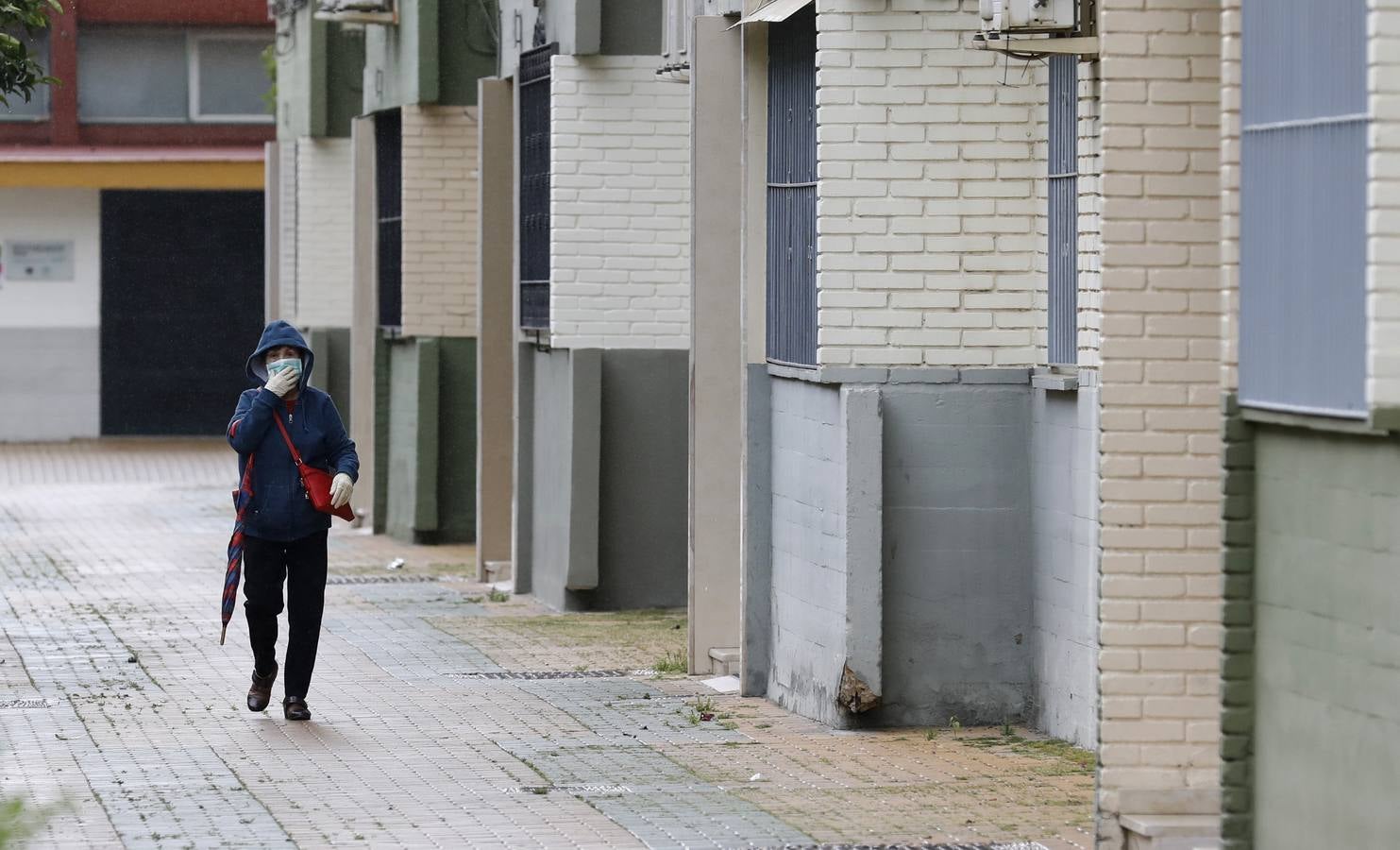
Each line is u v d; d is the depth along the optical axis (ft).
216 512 161.27
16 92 82.33
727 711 73.92
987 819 54.29
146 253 223.10
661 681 81.71
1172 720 50.16
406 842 51.34
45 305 221.66
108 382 223.30
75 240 221.46
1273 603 42.11
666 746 66.28
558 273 102.99
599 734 68.80
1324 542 40.22
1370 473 38.75
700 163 82.94
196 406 225.35
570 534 102.99
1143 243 49.98
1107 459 50.03
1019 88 68.90
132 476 192.95
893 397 68.69
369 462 150.00
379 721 71.15
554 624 99.50
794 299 74.43
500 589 114.21
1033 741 66.49
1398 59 37.81
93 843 50.83
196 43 222.48
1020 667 69.15
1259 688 42.68
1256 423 42.60
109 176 216.13
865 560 68.13
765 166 78.28
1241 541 42.75
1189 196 49.88
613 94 103.19
